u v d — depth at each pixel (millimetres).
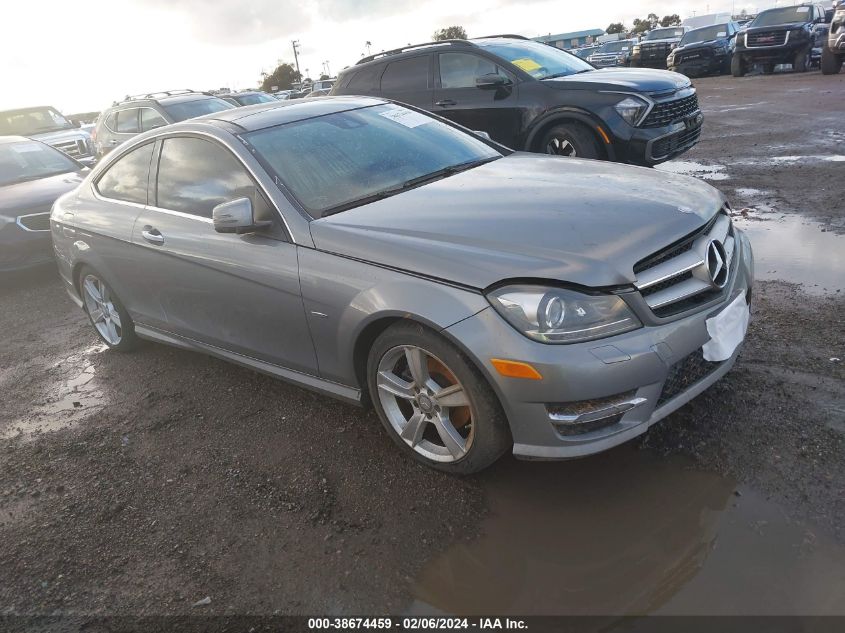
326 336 3086
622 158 6816
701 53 23266
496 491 2775
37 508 3125
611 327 2428
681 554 2312
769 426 2908
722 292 2760
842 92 13289
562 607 2180
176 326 4094
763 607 2059
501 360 2447
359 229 2998
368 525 2686
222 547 2682
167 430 3674
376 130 3928
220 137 3631
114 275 4375
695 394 2695
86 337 5457
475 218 2873
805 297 4160
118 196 4367
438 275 2637
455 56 7945
